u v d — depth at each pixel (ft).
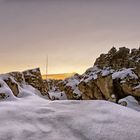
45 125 33.76
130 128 31.19
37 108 40.91
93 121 33.71
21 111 39.19
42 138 29.71
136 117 34.96
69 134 30.76
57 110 39.70
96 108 39.09
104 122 33.22
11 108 40.37
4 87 57.57
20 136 30.25
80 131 31.27
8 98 54.19
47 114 37.76
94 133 30.40
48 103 45.80
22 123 34.42
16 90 65.10
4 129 31.99
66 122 34.24
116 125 32.14
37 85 85.56
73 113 37.42
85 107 40.16
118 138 28.96
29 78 85.61
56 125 33.60
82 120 34.27
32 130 32.04
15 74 79.25
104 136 29.53
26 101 51.44
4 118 35.94
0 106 41.81
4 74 68.18
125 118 34.40
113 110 37.60
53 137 29.94
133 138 28.84
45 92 86.79
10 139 29.40
